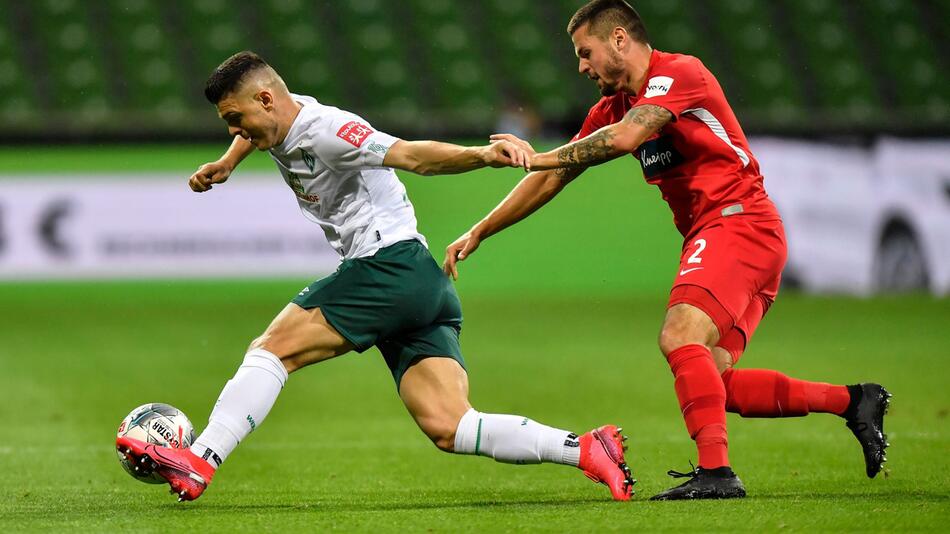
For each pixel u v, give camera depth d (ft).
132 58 246.06
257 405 60.49
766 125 194.70
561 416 105.19
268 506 61.67
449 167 58.23
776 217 63.62
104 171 185.06
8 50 244.42
